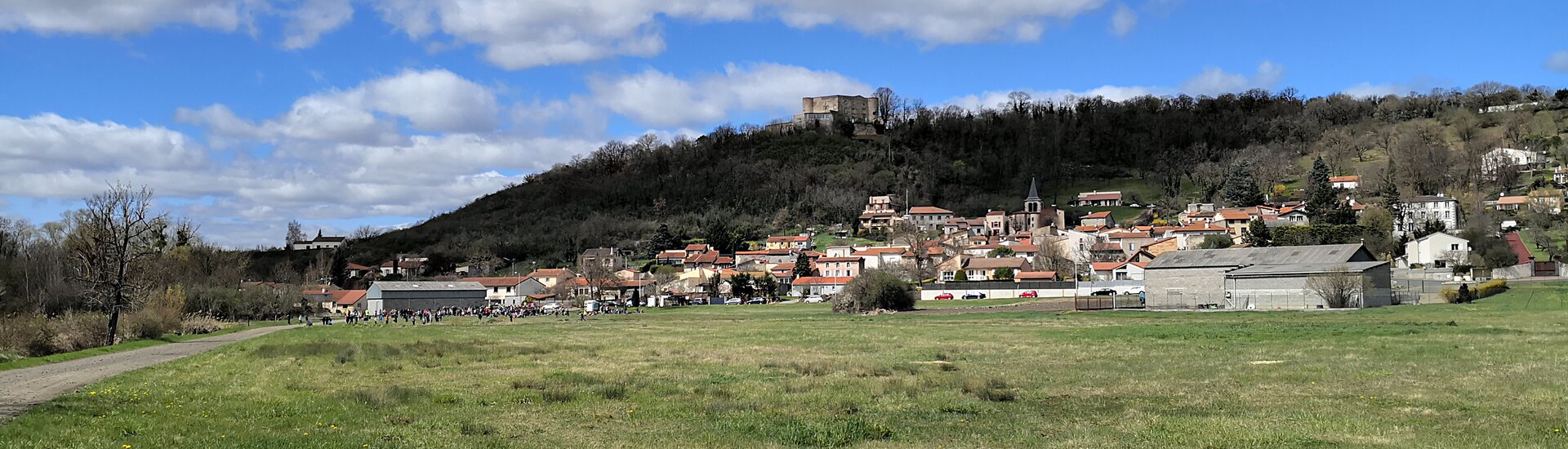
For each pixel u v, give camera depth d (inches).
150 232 3710.6
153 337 3663.9
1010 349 2234.3
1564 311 3100.4
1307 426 1040.2
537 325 4357.8
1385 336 2285.9
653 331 3481.8
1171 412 1169.4
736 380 1625.2
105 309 3595.0
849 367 1803.6
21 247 6166.3
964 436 1028.5
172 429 1085.1
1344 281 4045.3
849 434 1034.7
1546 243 6752.0
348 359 2153.1
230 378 1764.3
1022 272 7613.2
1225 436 994.1
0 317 3284.9
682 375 1722.4
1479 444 928.3
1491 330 2364.7
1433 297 4205.2
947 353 2122.3
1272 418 1098.7
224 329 4685.0
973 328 3186.5
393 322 5305.1
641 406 1302.9
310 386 1592.0
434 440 1021.2
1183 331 2672.2
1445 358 1701.5
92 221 3503.9
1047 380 1534.2
